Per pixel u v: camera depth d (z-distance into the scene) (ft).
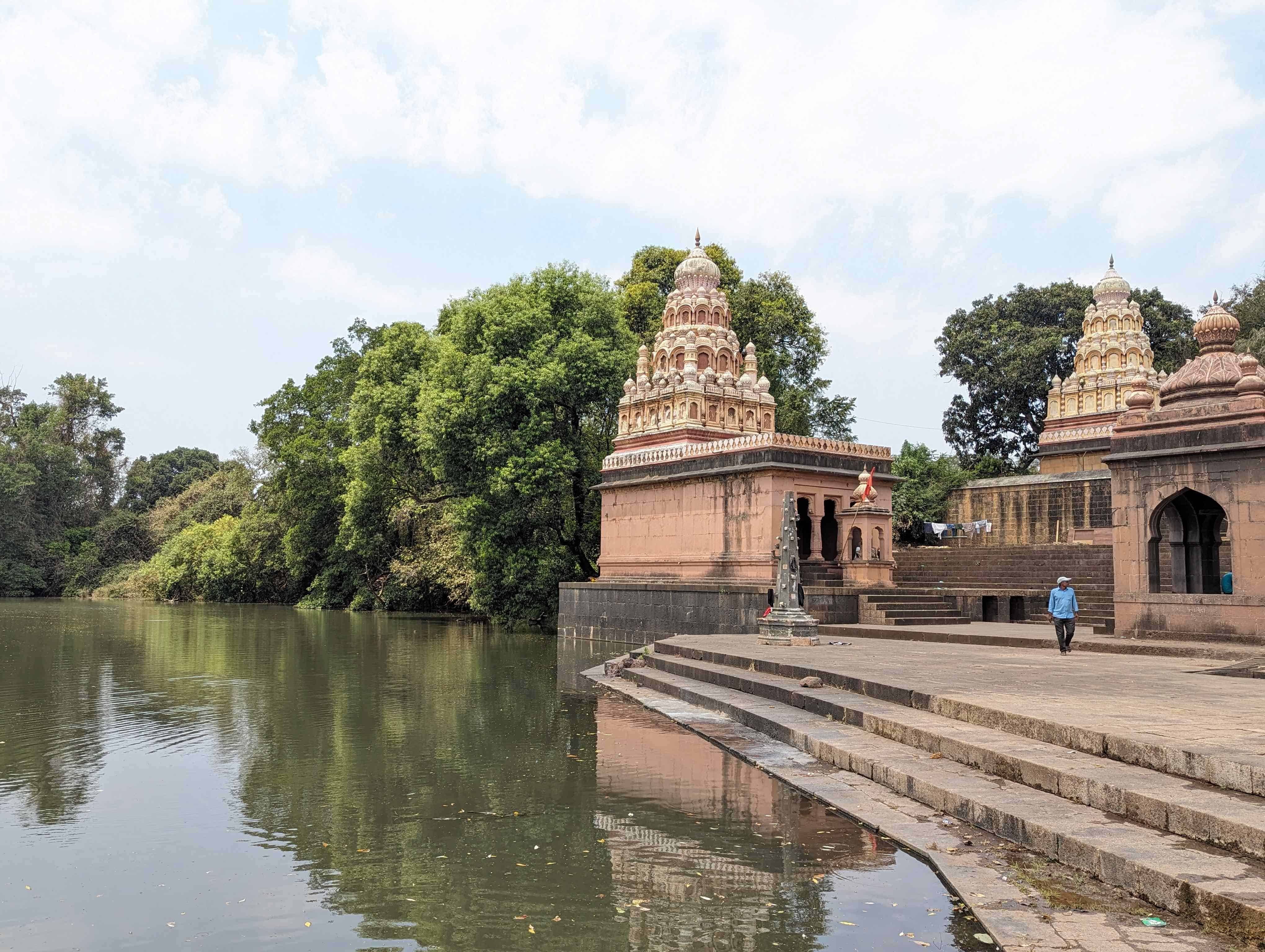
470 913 20.49
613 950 18.34
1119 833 20.58
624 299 135.13
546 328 102.22
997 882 19.94
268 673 65.16
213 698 53.16
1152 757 23.68
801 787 29.63
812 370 136.46
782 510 77.00
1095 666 43.80
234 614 148.87
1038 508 105.29
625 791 30.53
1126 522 53.52
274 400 171.83
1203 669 42.09
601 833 26.09
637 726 42.86
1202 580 54.60
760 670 49.73
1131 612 52.95
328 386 162.40
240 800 30.55
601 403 104.27
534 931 19.48
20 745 39.58
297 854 24.94
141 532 245.04
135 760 36.50
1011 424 153.07
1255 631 47.65
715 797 29.37
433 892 21.88
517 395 100.01
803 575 78.54
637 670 62.08
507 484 97.50
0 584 221.66
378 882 22.61
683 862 23.43
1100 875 19.51
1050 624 72.49
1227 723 26.89
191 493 250.37
